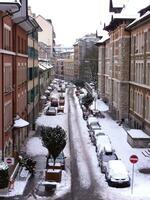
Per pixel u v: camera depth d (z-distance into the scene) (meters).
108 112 75.06
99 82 98.62
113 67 70.75
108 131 55.31
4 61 33.88
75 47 187.88
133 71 58.41
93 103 86.94
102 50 93.56
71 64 198.38
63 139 33.53
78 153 42.91
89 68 153.12
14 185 31.39
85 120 65.81
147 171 35.94
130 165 37.81
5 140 35.03
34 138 50.56
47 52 142.38
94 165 38.16
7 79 35.94
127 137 48.59
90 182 32.78
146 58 49.62
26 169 34.59
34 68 63.78
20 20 42.12
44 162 38.81
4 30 33.72
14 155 39.78
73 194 29.80
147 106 49.00
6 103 35.31
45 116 70.50
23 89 49.25
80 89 128.75
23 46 49.41
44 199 28.61
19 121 41.62
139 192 30.23
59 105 86.19
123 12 60.75
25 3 41.25
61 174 33.72
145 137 44.97
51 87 130.38
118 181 31.30
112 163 33.50
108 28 73.31
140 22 50.91
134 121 56.72
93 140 47.19
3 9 31.00
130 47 60.81
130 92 60.44
